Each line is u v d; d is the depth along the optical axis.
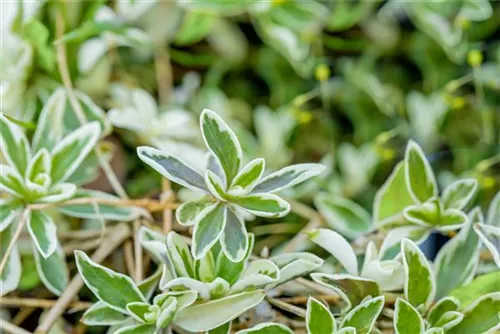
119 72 0.56
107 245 0.45
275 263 0.42
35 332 0.42
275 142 0.55
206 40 0.58
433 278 0.41
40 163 0.43
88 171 0.46
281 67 0.59
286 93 0.58
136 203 0.44
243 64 0.59
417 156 0.44
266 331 0.40
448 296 0.41
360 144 0.57
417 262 0.41
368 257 0.42
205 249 0.39
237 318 0.43
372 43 0.59
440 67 0.58
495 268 0.44
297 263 0.41
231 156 0.40
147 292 0.42
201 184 0.40
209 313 0.40
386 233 0.44
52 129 0.45
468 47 0.57
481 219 0.43
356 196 0.55
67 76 0.48
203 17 0.55
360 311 0.40
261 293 0.40
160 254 0.42
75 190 0.43
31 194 0.43
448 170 0.57
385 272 0.41
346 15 0.57
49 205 0.43
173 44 0.58
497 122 0.57
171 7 0.56
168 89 0.56
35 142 0.45
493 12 0.57
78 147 0.44
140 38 0.52
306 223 0.51
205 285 0.40
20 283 0.45
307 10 0.56
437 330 0.40
